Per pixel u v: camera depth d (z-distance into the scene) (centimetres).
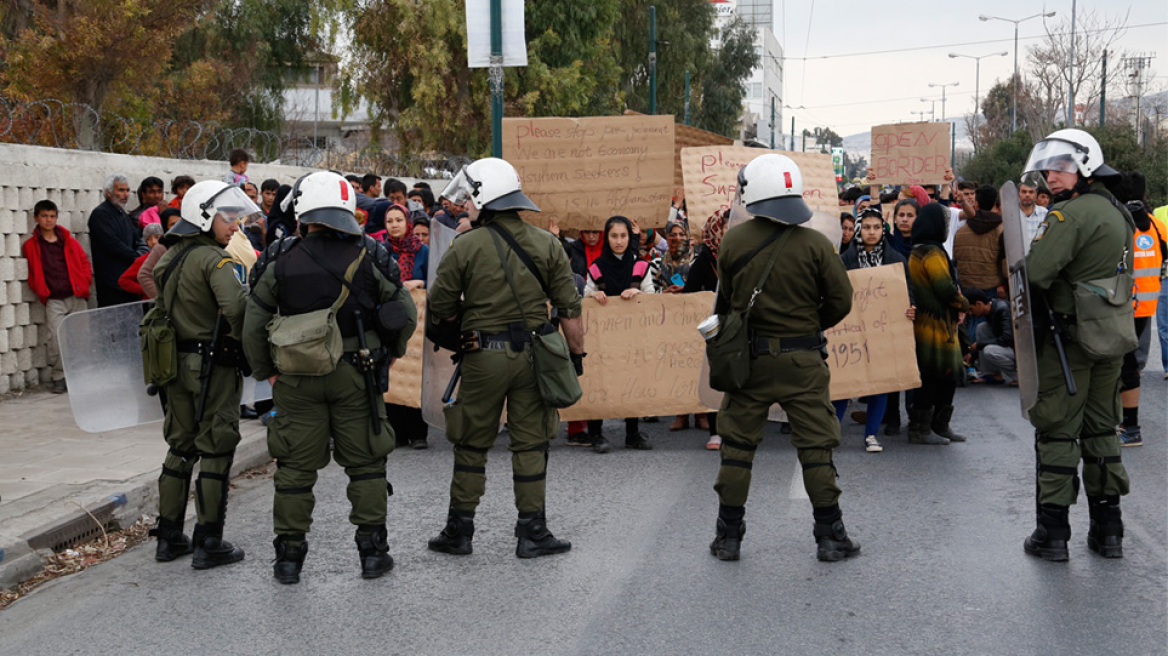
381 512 520
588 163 912
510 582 508
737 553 536
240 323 520
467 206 552
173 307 530
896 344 802
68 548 575
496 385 534
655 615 460
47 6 1806
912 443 827
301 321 486
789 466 747
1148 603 466
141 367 588
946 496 660
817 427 523
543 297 543
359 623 458
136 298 1004
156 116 2061
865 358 800
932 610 461
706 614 461
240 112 2836
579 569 526
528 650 425
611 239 828
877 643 426
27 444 773
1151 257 896
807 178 955
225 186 535
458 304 545
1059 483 518
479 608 473
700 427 912
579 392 540
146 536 606
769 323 518
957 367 804
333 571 532
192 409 540
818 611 462
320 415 505
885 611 461
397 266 517
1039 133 5169
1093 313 500
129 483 650
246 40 2786
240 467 750
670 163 915
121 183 1007
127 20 1720
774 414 669
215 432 533
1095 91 5038
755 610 464
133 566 546
